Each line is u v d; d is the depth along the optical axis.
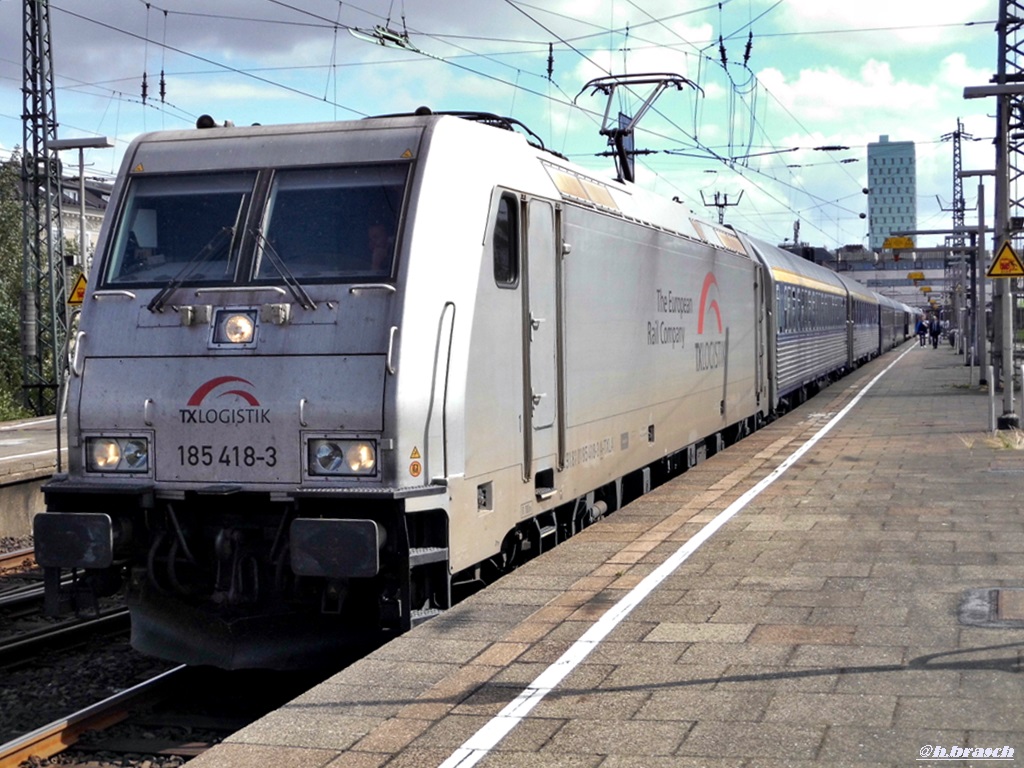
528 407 8.98
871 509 11.39
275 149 8.20
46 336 33.94
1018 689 5.68
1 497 15.55
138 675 8.52
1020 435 17.77
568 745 5.18
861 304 46.28
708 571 8.66
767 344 22.22
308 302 7.55
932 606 7.39
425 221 7.66
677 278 14.17
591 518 11.20
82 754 6.77
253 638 7.74
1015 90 17.73
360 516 7.32
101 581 7.96
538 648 6.72
